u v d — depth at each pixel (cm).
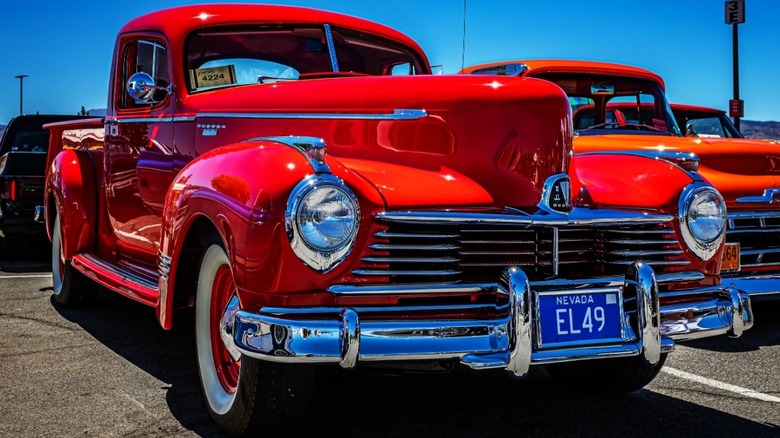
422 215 295
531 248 321
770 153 593
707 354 482
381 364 290
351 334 275
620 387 379
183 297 366
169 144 446
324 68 483
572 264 337
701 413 361
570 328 308
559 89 354
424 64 535
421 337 283
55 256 612
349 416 353
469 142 343
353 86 374
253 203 288
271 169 293
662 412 363
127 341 491
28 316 565
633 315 321
